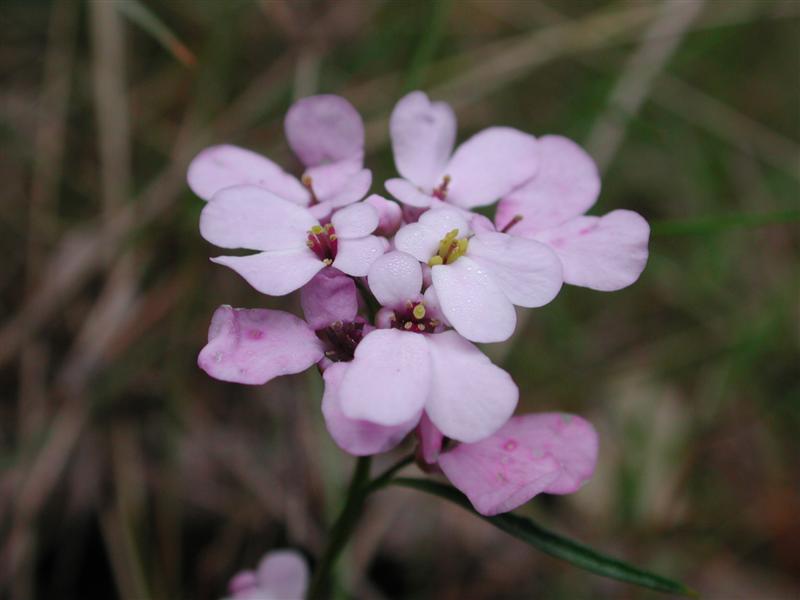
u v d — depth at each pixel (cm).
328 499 13
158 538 14
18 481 14
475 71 17
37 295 15
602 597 14
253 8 16
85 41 17
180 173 15
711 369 16
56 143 16
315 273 9
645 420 15
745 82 19
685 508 15
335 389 8
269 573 12
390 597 14
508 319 9
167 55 17
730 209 17
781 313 15
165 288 15
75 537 14
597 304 17
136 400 15
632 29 17
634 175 18
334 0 16
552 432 9
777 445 15
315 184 10
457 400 8
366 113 16
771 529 15
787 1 17
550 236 10
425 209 10
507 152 10
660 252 17
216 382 15
